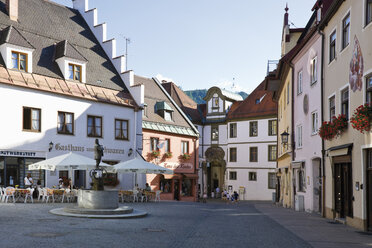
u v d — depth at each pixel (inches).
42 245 351.9
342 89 641.6
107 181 1168.2
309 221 650.8
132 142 1241.4
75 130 1077.1
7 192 781.3
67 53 1104.2
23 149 957.8
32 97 984.3
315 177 834.8
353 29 589.6
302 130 921.5
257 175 1900.8
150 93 1656.0
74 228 469.7
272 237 453.4
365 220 533.0
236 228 538.0
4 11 1119.6
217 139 2095.2
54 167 802.2
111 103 1175.6
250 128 1942.7
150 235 444.1
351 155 587.5
